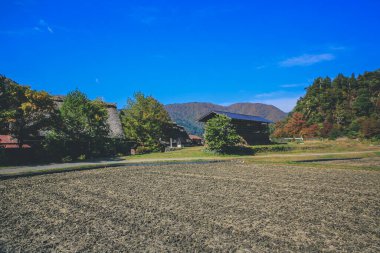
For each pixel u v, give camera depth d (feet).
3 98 107.55
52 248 28.84
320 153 154.30
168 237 31.19
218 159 122.72
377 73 492.95
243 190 56.80
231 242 29.66
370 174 79.61
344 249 27.73
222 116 143.33
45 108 115.75
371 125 254.27
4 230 34.50
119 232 32.99
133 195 52.75
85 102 135.44
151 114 179.83
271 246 28.50
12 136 116.37
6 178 75.36
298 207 43.29
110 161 118.01
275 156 137.18
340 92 444.14
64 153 126.93
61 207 44.93
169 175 79.66
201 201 47.42
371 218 37.78
